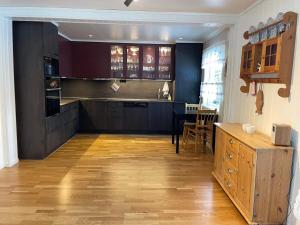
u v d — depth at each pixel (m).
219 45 4.96
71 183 3.46
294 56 2.47
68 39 6.38
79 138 6.08
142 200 3.02
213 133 4.95
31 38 4.13
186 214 2.74
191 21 3.87
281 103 2.69
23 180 3.53
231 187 2.98
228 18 3.88
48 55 4.39
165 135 6.58
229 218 2.68
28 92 4.26
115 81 6.97
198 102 6.59
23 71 4.20
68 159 4.46
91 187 3.34
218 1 3.25
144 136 6.43
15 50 4.15
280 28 2.71
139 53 6.73
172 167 4.16
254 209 2.45
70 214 2.69
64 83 6.86
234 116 4.08
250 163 2.48
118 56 6.73
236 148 2.84
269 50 2.73
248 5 3.41
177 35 5.69
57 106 4.94
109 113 6.59
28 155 4.42
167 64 6.79
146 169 4.05
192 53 6.49
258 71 2.95
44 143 4.41
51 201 2.95
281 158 2.40
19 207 2.81
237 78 3.96
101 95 6.98
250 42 3.40
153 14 3.81
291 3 2.54
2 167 4.00
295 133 2.43
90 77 6.77
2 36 3.81
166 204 2.94
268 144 2.50
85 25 4.82
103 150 5.08
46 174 3.76
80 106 6.54
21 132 4.35
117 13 3.79
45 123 4.39
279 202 2.46
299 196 2.10
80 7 3.65
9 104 4.01
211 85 5.50
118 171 3.94
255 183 2.41
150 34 5.64
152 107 6.59
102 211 2.76
